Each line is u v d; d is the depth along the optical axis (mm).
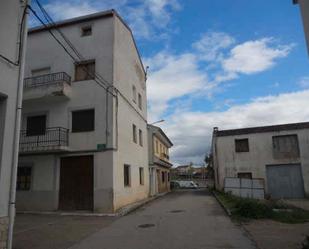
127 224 11617
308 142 27000
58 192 16125
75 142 16281
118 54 17750
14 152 7035
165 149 40156
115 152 15938
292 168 27203
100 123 16109
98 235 9586
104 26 17422
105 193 15266
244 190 24422
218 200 20812
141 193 21484
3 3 7207
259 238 8492
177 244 8062
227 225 10797
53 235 9641
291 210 13898
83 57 17266
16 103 7258
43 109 17250
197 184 54156
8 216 6758
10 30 7324
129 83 19984
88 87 16750
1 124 6926
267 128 28359
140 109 23141
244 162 28203
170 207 17422
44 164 16516
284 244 7699
